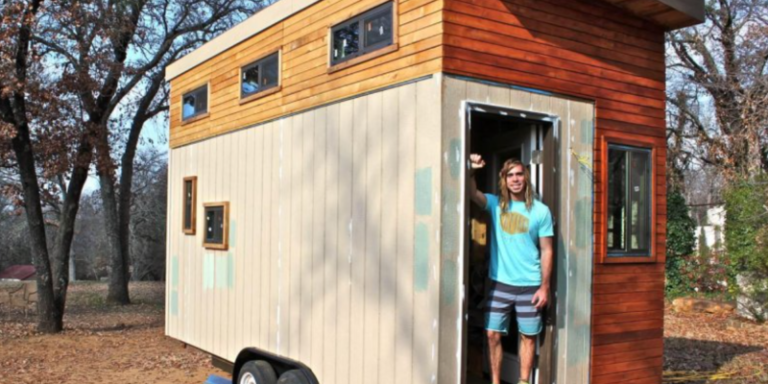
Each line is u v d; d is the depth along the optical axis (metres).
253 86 6.54
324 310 5.18
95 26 11.38
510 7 4.55
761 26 15.27
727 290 13.02
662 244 5.51
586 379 4.92
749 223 11.04
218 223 7.09
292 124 5.76
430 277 4.10
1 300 13.52
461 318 4.10
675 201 14.80
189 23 17.19
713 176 17.62
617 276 5.17
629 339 5.22
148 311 14.66
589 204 4.97
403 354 4.32
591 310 4.98
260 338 6.10
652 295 5.41
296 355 5.53
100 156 11.46
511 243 4.36
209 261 7.21
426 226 4.16
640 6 5.15
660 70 5.52
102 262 34.03
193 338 7.50
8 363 8.10
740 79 15.42
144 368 7.83
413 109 4.34
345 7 5.13
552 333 4.61
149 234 28.05
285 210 5.80
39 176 12.12
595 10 5.07
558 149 4.70
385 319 4.50
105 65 11.34
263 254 6.12
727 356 8.45
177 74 8.32
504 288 4.37
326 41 5.34
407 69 4.42
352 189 4.91
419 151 4.26
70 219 11.05
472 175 4.41
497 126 5.25
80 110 11.67
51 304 10.48
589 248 4.98
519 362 4.80
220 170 7.09
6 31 9.46
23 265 28.48
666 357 8.41
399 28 4.54
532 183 4.80
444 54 4.16
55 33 11.23
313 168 5.42
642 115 5.36
